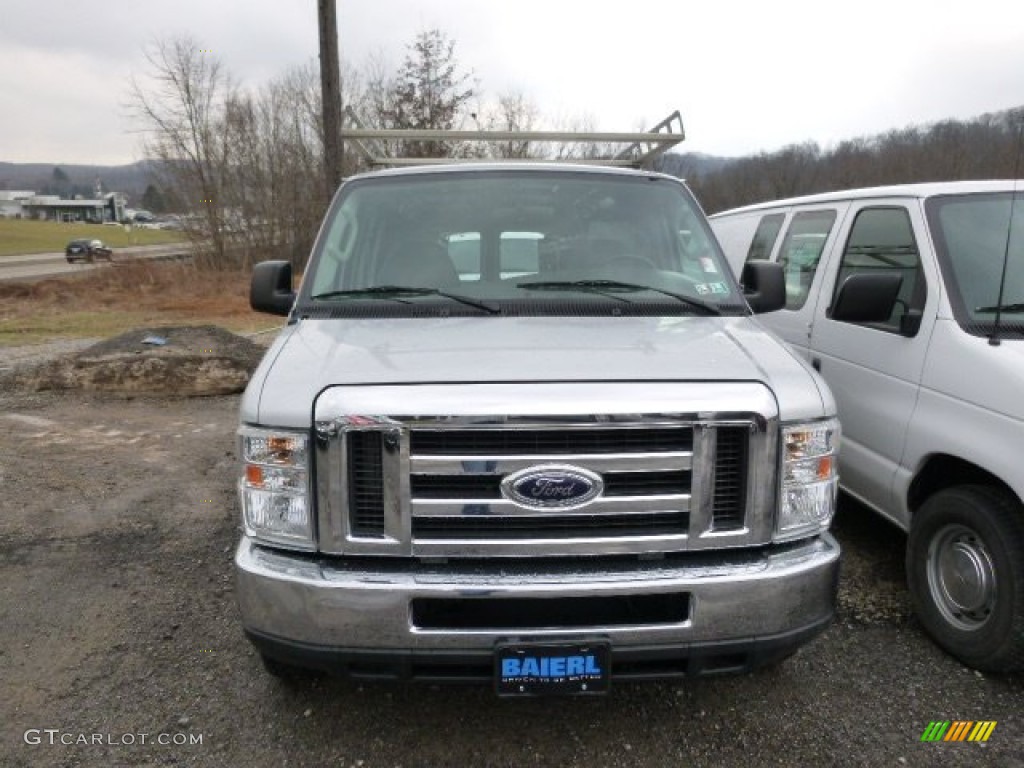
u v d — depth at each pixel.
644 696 3.08
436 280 3.37
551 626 2.40
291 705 3.03
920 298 3.72
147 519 4.97
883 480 3.86
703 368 2.52
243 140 34.69
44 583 4.09
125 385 8.62
